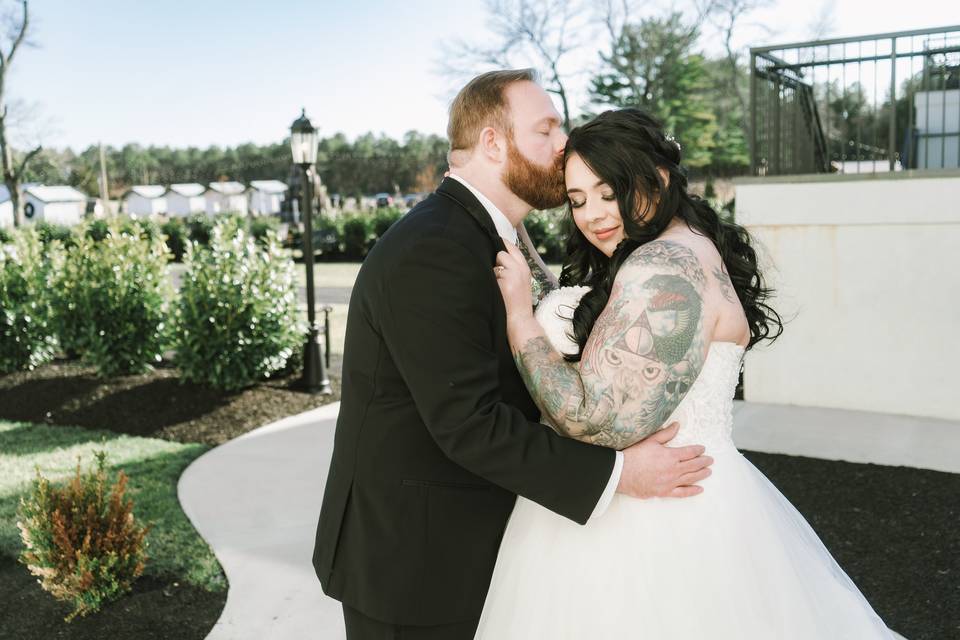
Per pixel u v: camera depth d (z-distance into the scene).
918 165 7.43
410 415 1.76
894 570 3.25
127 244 7.65
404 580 1.76
